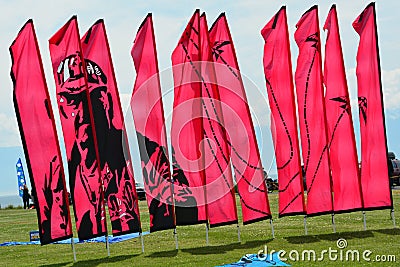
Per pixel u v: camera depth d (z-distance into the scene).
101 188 16.44
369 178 18.69
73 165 16.19
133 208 16.92
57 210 16.05
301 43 18.25
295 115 18.06
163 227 17.06
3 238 23.45
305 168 18.25
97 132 16.55
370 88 18.69
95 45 16.58
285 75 18.03
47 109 15.98
